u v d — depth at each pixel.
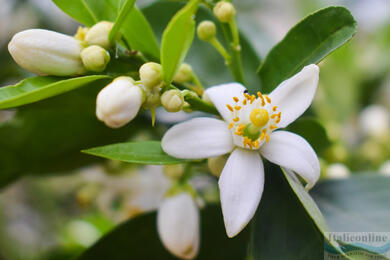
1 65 0.30
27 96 0.21
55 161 0.26
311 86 0.21
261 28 0.31
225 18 0.23
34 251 0.34
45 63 0.21
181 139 0.21
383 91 0.40
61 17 0.35
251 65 0.26
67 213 0.38
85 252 0.24
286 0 0.45
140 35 0.23
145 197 0.28
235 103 0.22
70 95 0.24
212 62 0.26
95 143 0.26
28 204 0.40
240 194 0.21
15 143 0.25
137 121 0.26
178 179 0.24
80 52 0.21
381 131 0.34
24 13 0.36
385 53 0.40
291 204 0.22
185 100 0.22
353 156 0.32
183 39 0.20
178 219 0.23
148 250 0.24
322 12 0.22
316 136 0.24
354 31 0.22
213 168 0.22
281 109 0.21
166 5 0.26
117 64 0.22
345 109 0.37
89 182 0.30
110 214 0.30
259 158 0.21
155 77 0.21
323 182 0.24
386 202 0.23
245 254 0.24
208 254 0.24
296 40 0.22
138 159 0.21
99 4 0.23
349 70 0.38
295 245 0.22
